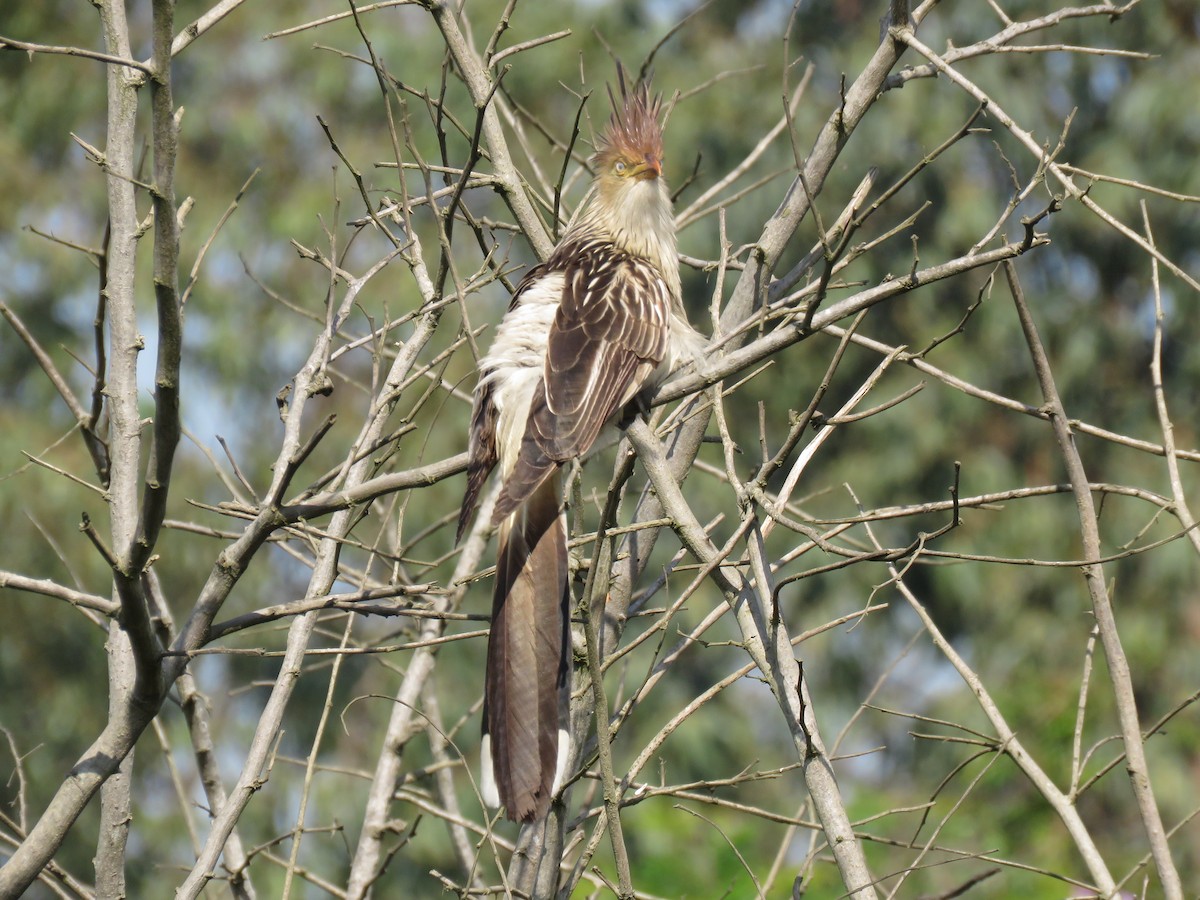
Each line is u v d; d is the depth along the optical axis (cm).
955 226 1855
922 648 1842
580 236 687
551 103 1930
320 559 588
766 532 510
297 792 1734
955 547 1827
